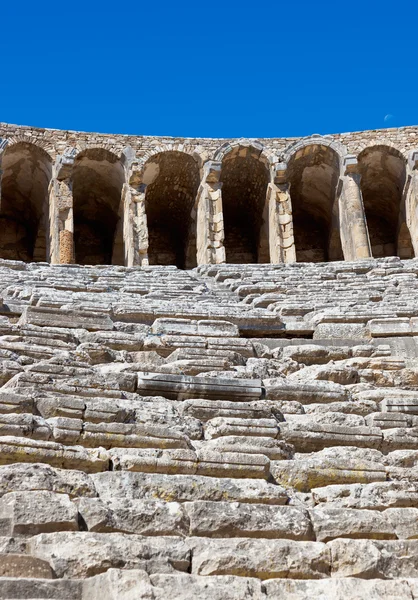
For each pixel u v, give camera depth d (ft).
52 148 106.22
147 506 24.98
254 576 23.30
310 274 75.31
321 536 26.05
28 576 21.17
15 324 43.19
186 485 26.73
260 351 45.55
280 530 25.55
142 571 21.30
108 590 20.65
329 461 30.14
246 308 58.95
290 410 35.19
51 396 31.07
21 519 22.90
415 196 106.93
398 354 50.26
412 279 70.08
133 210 104.73
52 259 101.30
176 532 24.66
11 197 115.96
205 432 31.73
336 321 53.72
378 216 123.44
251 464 29.07
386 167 114.21
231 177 115.24
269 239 110.11
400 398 36.73
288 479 29.37
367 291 65.26
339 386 37.99
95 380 34.09
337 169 111.75
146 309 51.78
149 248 120.88
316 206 122.11
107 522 24.06
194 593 21.01
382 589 22.26
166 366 38.11
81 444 28.94
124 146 108.47
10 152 106.22
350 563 24.00
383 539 26.40
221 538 24.79
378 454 31.68
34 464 25.53
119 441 29.30
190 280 71.61
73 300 51.49
